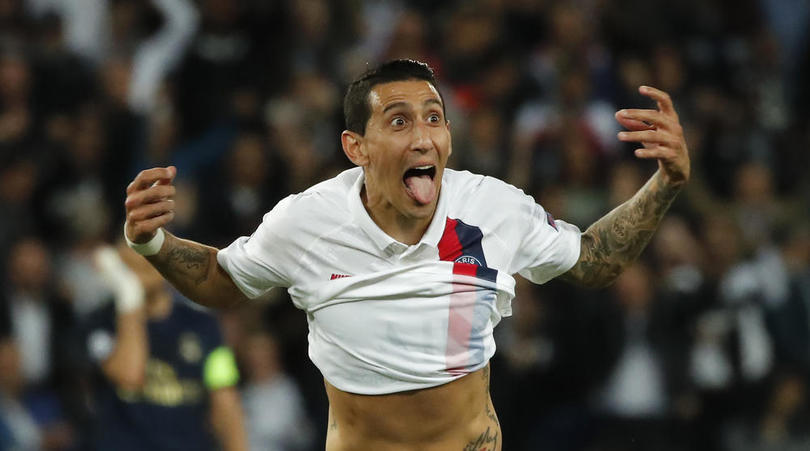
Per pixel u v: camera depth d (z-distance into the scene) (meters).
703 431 31.94
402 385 14.38
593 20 40.88
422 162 14.29
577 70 37.31
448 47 39.09
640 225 15.16
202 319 25.61
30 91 34.53
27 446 29.25
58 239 32.97
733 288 33.50
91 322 25.91
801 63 43.59
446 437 14.68
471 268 14.46
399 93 14.38
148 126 35.06
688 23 42.31
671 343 31.88
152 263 14.97
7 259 31.16
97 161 34.34
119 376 24.84
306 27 37.72
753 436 31.97
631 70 39.16
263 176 33.94
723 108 40.62
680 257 33.97
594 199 34.31
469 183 14.92
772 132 41.22
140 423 24.89
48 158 33.75
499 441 15.10
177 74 36.28
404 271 14.33
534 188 34.12
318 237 14.52
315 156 34.56
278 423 30.97
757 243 34.91
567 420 31.50
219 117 35.53
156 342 25.12
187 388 25.16
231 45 36.75
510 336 31.61
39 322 31.06
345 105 14.97
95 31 38.41
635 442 31.17
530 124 36.78
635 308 31.86
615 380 31.55
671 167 14.61
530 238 14.91
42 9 37.75
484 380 14.80
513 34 40.03
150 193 14.32
